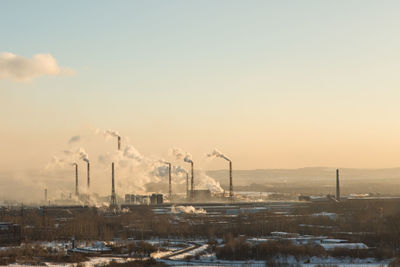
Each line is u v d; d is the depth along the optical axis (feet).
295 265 643.86
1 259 646.74
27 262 640.58
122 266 621.72
